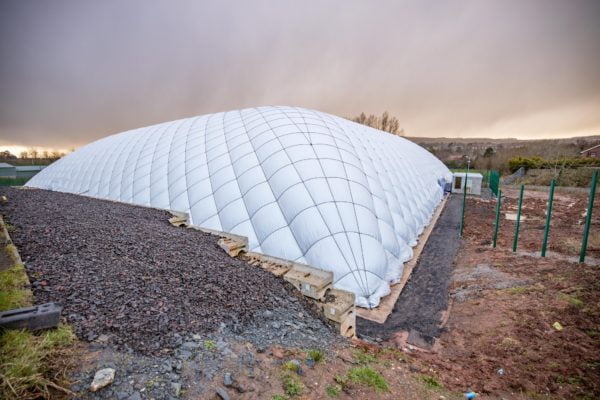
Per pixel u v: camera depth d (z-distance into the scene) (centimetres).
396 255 1300
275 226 1162
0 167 5275
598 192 3603
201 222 1284
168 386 345
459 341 781
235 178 1382
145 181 1673
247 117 1889
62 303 451
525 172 5547
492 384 563
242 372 397
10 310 377
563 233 1827
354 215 1181
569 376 596
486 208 2862
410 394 450
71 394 309
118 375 343
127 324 434
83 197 1496
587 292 948
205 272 671
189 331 455
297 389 388
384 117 8831
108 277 554
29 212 917
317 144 1469
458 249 1606
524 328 786
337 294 728
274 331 529
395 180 1928
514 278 1120
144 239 803
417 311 971
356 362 506
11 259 556
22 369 308
